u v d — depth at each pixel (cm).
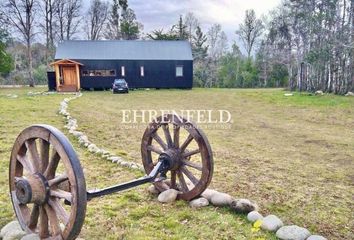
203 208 374
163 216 356
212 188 443
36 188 269
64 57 2602
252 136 833
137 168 518
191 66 2819
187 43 3011
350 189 444
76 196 249
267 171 523
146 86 2781
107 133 849
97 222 339
